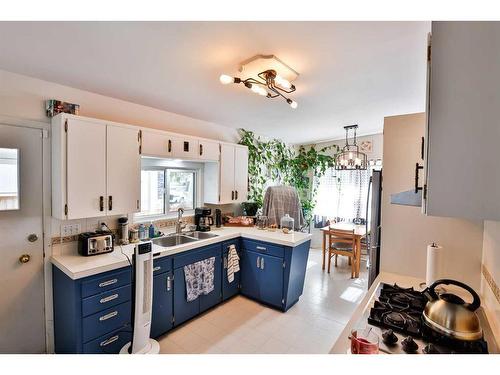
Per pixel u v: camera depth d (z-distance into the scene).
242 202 3.91
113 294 2.03
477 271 1.73
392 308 1.38
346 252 4.12
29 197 2.03
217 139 3.71
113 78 2.09
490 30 0.66
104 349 1.98
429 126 0.74
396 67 1.97
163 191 3.15
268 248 3.02
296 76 2.07
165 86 2.29
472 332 1.04
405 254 2.01
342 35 1.54
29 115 2.01
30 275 2.05
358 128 4.39
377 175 2.43
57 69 1.90
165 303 2.44
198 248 2.74
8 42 1.54
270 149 4.76
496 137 0.67
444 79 0.71
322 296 3.35
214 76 2.10
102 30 1.44
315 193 5.75
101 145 2.21
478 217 0.69
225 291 3.07
